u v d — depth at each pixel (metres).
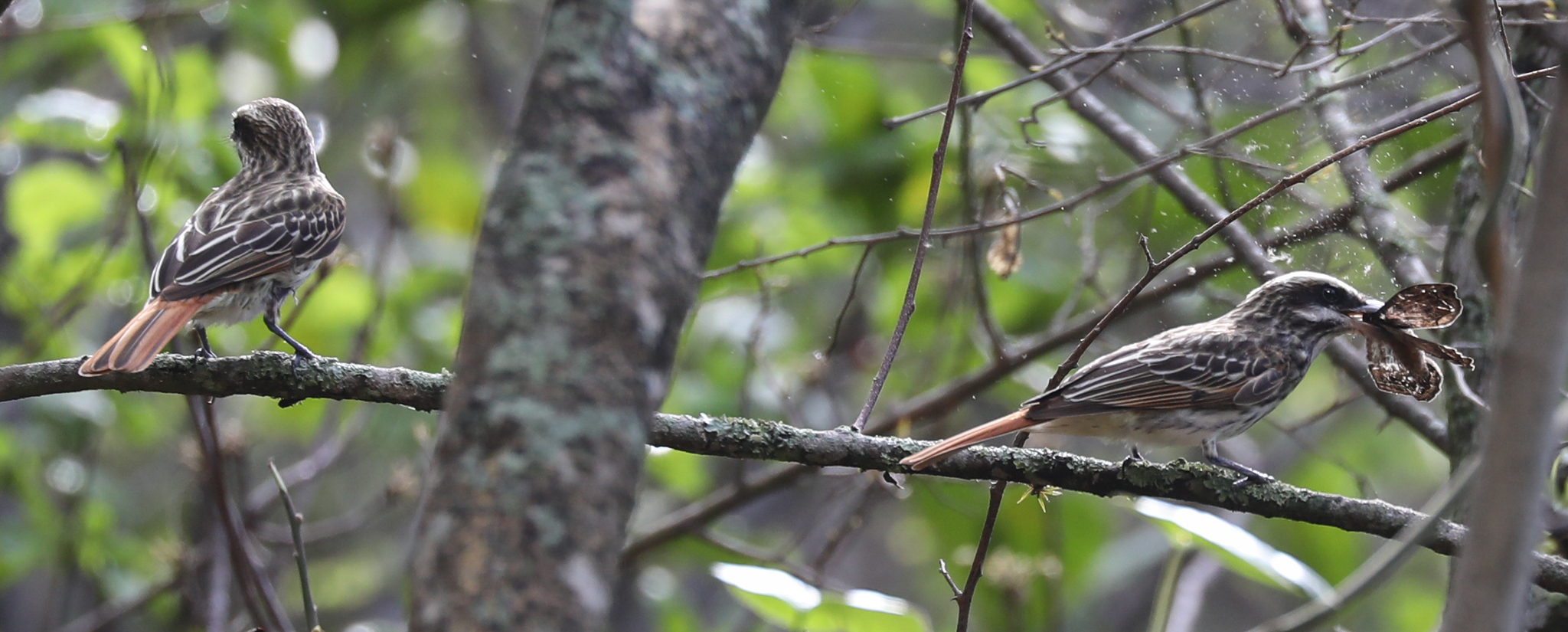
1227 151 10.67
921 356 15.52
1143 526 16.41
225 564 11.28
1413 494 17.84
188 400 9.71
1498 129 3.87
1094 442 16.80
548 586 3.17
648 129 3.50
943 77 15.19
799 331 15.31
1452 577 7.09
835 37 14.80
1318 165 6.68
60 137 13.15
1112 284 14.45
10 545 13.13
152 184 12.80
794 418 12.16
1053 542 13.51
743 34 3.68
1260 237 11.77
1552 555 7.55
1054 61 10.64
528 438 3.25
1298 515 7.07
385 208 14.10
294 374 7.13
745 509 18.77
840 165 14.39
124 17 12.78
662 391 3.45
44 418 13.58
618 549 3.27
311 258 9.48
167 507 16.31
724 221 14.55
